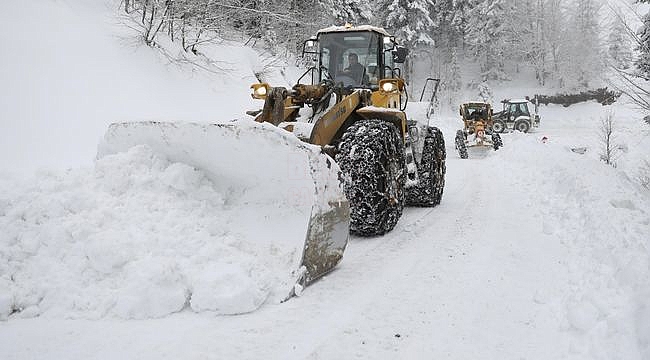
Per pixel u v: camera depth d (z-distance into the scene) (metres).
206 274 3.34
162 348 2.80
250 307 3.27
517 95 43.50
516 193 8.57
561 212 6.38
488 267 4.30
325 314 3.31
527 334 3.13
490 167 13.02
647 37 9.62
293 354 2.81
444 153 8.03
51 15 10.30
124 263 3.34
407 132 6.12
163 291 3.21
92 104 9.15
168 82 11.55
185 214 3.79
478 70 47.88
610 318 3.03
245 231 3.88
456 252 4.74
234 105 12.72
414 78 45.62
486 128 18.97
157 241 3.50
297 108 5.39
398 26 37.50
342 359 2.79
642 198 7.24
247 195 4.07
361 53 6.48
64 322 3.07
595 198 6.54
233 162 4.02
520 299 3.64
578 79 41.59
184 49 13.33
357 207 4.96
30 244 3.39
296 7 19.05
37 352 2.73
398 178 5.51
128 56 11.09
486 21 44.19
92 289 3.27
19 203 3.61
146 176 3.91
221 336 2.96
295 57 19.89
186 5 13.34
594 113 37.47
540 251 4.79
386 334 3.09
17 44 9.12
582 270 4.07
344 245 4.16
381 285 3.85
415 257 4.55
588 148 18.17
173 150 4.15
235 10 15.50
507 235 5.42
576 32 41.47
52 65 9.26
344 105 5.20
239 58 15.45
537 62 44.41
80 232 3.44
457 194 8.60
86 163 7.56
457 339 3.05
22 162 7.14
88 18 11.26
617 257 3.99
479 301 3.59
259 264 3.61
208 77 13.01
